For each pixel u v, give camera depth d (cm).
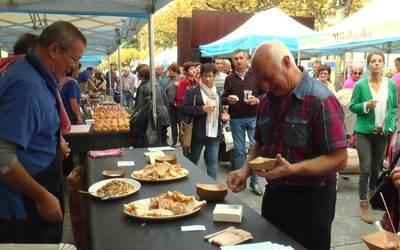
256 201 417
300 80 178
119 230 155
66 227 341
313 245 183
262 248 134
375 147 370
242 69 433
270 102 192
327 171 168
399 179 163
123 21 650
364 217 358
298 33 770
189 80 704
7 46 1003
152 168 233
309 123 174
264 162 166
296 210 183
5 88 164
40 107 168
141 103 461
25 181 165
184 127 429
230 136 548
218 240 141
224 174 527
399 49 719
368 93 366
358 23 533
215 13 1298
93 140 407
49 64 179
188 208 171
